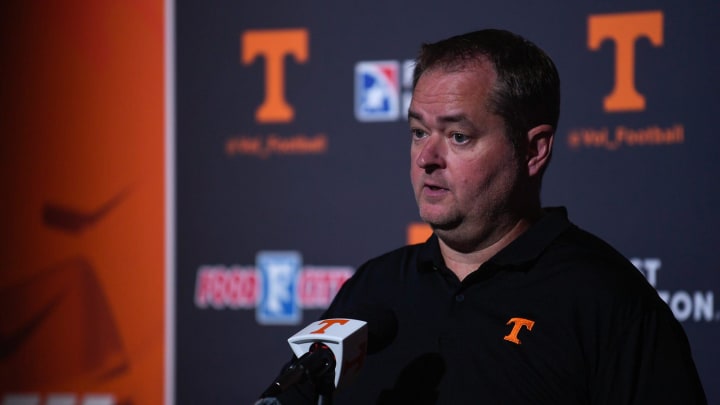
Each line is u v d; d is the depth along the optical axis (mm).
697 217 4566
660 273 4609
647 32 4637
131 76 5379
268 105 5188
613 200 4668
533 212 2443
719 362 4527
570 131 4730
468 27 4902
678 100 4594
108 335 5375
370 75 5051
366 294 2535
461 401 2148
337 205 5090
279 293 5152
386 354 2320
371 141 5055
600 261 2264
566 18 4750
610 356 2090
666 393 2018
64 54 5469
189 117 5297
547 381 2113
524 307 2229
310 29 5137
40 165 5484
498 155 2240
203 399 5242
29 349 5465
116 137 5395
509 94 2219
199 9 5289
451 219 2277
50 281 5453
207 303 5246
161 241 5320
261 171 5188
